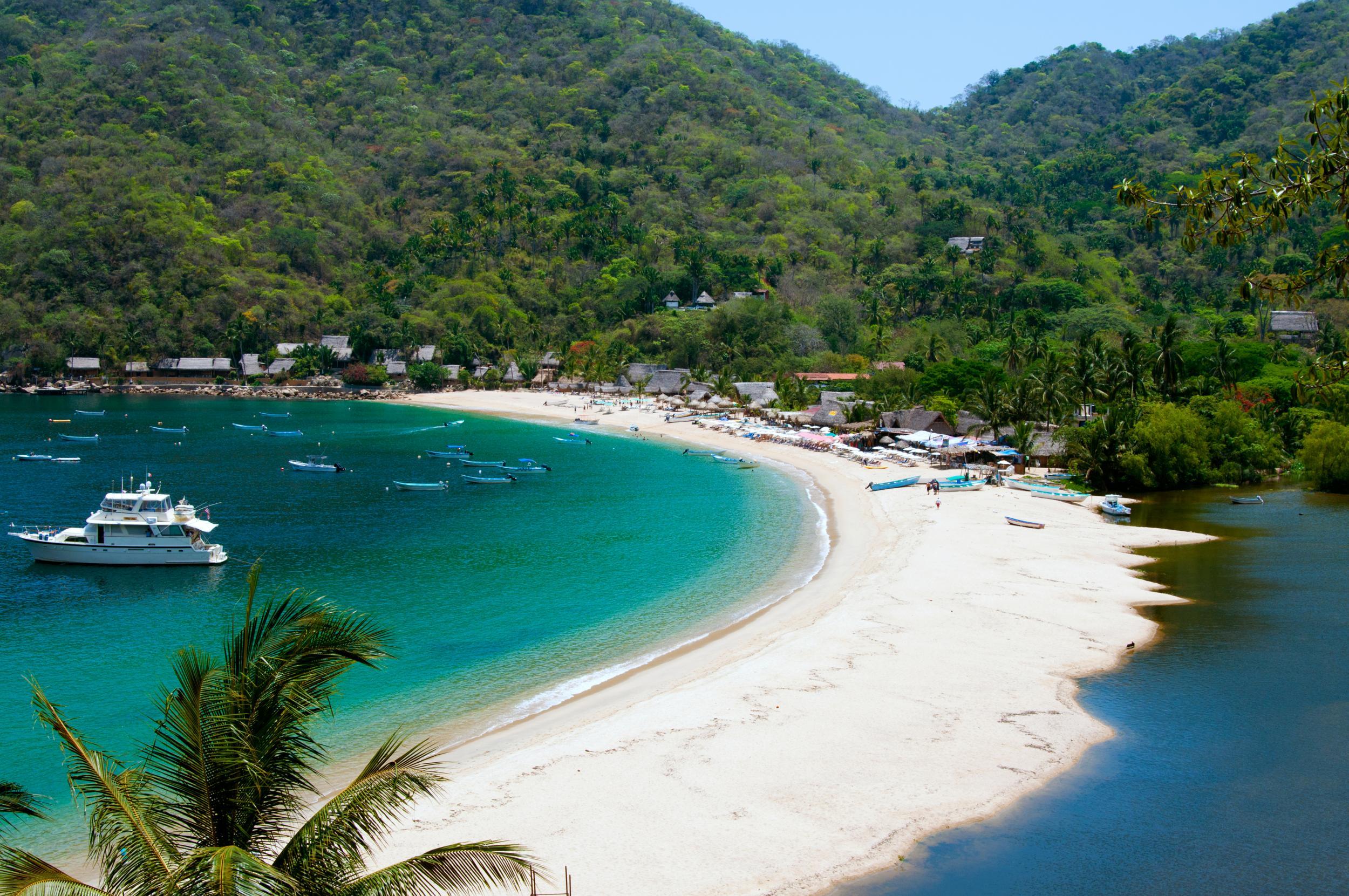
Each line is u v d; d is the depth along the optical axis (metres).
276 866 18.48
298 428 171.50
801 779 36.16
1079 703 43.56
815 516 91.06
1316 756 38.41
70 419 178.00
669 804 34.25
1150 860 31.31
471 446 149.38
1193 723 41.34
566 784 35.62
